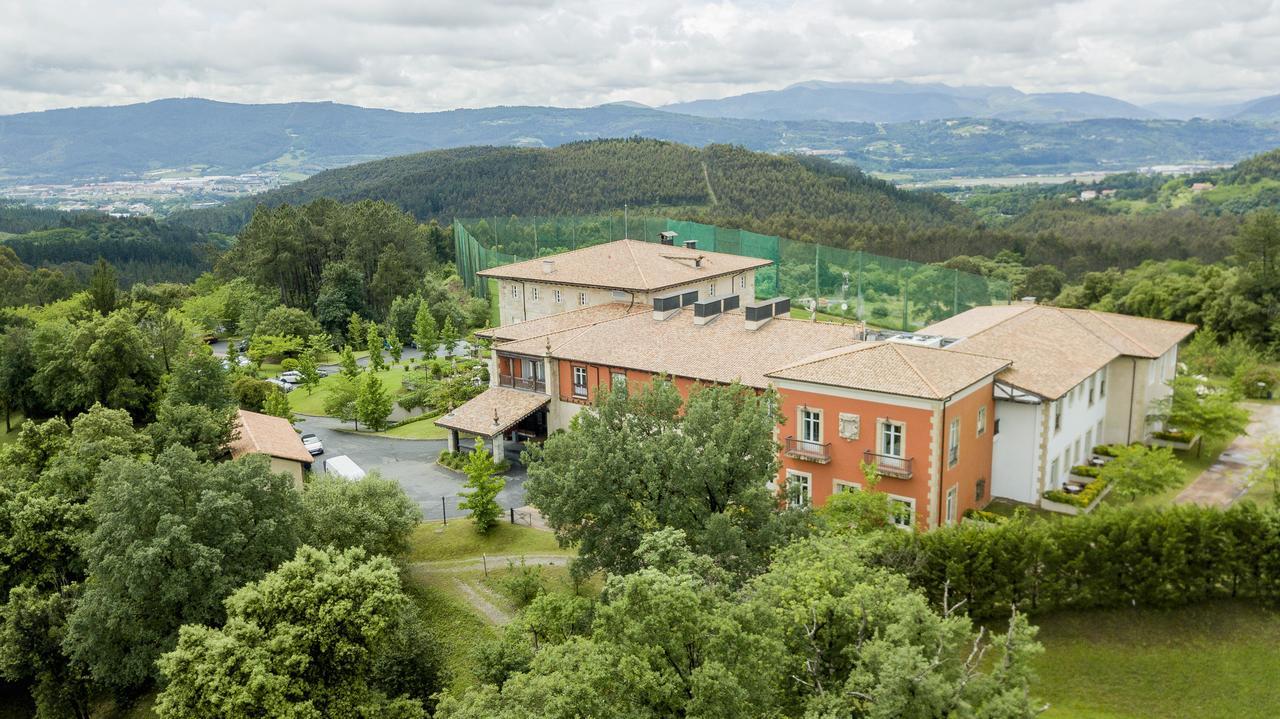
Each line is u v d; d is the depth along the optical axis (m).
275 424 62.59
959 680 19.30
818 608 22.23
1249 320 80.94
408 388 87.25
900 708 18.45
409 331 116.62
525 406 60.09
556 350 59.16
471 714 22.20
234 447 56.06
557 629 30.25
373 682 31.95
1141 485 41.91
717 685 19.00
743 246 111.25
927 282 91.31
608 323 61.59
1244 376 63.50
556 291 76.00
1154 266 109.88
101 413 52.06
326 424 77.94
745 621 21.08
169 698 27.53
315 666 29.45
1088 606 33.66
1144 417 52.28
